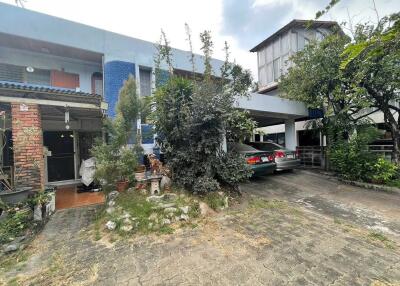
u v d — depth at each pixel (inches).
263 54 616.7
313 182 309.0
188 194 205.8
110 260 120.1
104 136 254.7
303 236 145.1
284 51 544.7
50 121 307.0
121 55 295.1
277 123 544.7
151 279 103.0
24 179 194.7
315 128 387.2
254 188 277.3
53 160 309.0
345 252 124.6
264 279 101.0
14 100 190.1
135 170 210.2
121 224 156.1
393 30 50.6
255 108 324.8
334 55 295.0
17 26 245.3
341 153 309.3
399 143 303.4
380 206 208.5
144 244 137.1
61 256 125.4
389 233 152.1
